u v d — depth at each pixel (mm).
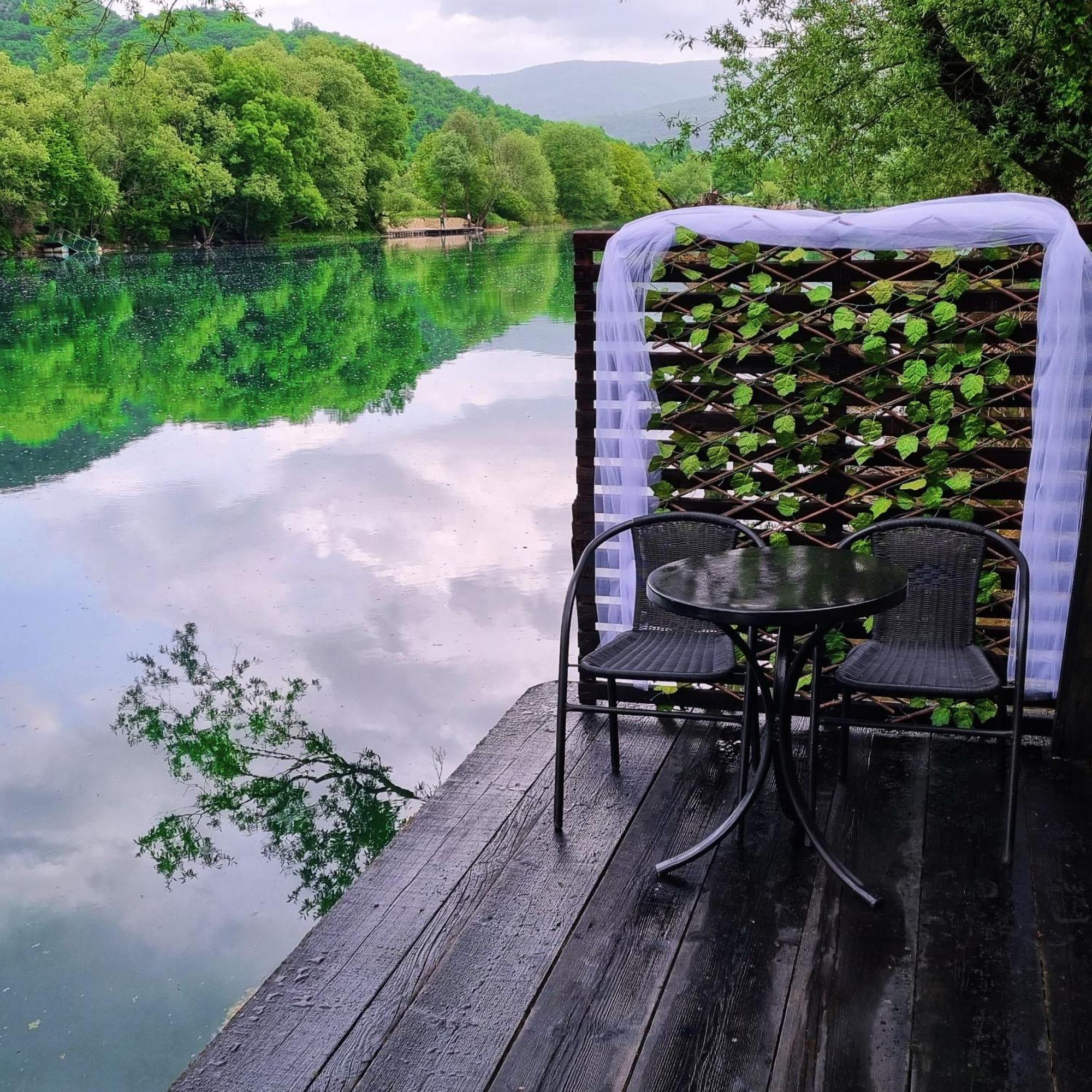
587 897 2594
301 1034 2123
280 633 5770
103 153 49188
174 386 14719
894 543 3180
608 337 3408
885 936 2404
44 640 5723
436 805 3088
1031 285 3152
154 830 3912
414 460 9852
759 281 3271
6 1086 2596
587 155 101125
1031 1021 2121
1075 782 3137
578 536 3621
